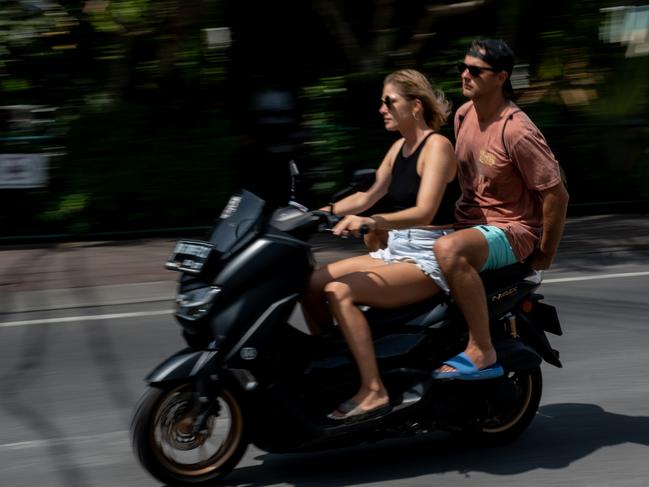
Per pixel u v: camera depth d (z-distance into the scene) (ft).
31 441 26.40
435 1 63.87
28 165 55.67
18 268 48.73
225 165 58.49
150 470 22.22
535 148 23.48
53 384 31.32
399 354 23.44
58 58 59.26
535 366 24.76
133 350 35.06
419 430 23.77
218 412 22.30
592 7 63.67
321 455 25.11
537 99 65.26
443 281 23.77
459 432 25.03
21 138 56.18
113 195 56.59
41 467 24.58
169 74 60.54
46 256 51.72
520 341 24.85
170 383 21.88
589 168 64.23
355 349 22.82
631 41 65.21
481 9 64.80
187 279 22.22
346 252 51.42
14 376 32.17
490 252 23.63
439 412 23.59
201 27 59.77
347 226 22.18
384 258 24.34
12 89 58.13
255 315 22.04
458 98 60.39
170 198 57.67
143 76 59.98
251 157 59.98
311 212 22.54
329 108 60.54
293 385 22.67
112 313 40.27
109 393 30.42
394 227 22.74
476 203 24.79
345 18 65.77
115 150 56.90
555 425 27.27
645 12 64.85
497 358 24.12
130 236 57.16
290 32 66.23
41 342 36.14
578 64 65.16
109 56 58.75
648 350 34.47
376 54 61.87
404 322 23.79
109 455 25.34
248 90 63.21
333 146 58.80
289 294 22.35
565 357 33.81
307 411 22.65
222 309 21.95
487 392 24.03
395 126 24.00
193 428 22.08
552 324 25.38
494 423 25.71
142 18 58.13
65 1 58.59
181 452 24.52
